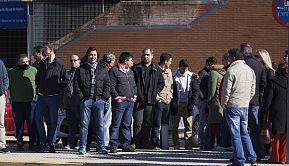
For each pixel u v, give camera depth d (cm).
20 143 3081
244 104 2473
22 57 3075
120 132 3034
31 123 3092
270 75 2722
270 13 5312
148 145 3212
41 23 5822
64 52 5478
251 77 2494
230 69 2472
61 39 5500
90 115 2919
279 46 5303
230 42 5359
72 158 2734
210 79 3195
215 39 5375
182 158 2769
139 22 5453
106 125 2964
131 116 3038
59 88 3006
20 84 3069
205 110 3312
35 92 3083
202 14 5388
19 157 2769
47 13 5816
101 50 5466
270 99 2602
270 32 5312
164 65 3256
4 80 2917
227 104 2470
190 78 3359
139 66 3169
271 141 2664
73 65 3138
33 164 2569
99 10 5784
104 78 2908
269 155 2898
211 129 3234
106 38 5462
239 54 2498
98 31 5472
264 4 5322
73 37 5488
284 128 2597
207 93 3262
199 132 3319
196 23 5391
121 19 5469
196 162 2623
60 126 3347
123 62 3006
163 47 5416
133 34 5447
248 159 2508
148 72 3158
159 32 5416
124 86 2989
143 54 3172
